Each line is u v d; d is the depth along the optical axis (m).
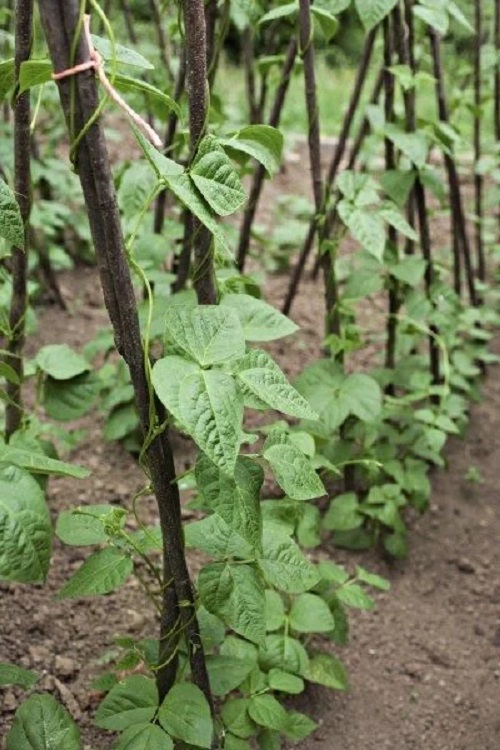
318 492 1.61
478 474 3.28
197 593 1.81
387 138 2.85
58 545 2.71
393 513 2.78
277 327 1.95
